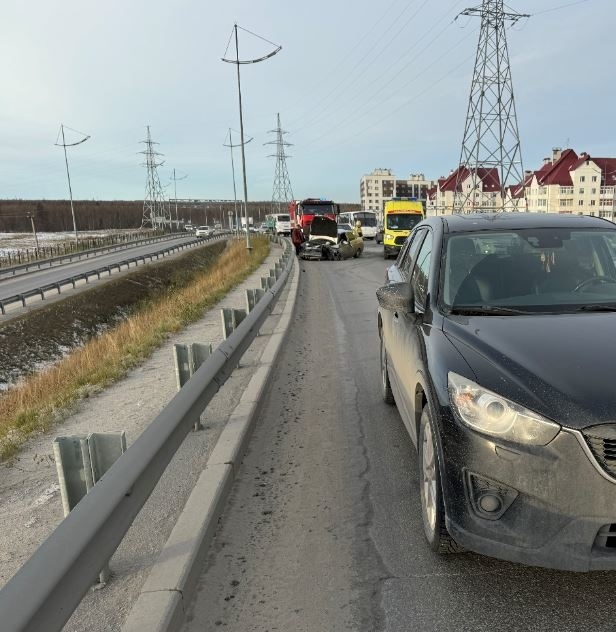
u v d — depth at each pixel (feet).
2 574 9.47
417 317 11.61
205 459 13.35
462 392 8.29
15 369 60.34
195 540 9.65
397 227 89.51
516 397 7.81
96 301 89.76
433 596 8.51
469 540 7.99
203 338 31.60
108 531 7.40
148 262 140.97
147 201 443.73
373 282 57.16
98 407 19.51
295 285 51.39
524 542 7.59
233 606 8.59
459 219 14.02
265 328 30.71
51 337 71.15
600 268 11.93
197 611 8.50
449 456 8.29
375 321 33.45
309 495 12.04
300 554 9.87
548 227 13.08
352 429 15.70
